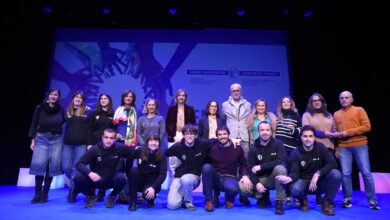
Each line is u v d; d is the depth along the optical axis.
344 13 4.80
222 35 5.46
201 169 2.87
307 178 2.70
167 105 5.20
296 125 3.28
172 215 2.40
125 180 2.71
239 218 2.32
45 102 3.12
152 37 5.43
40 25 5.10
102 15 5.03
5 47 4.90
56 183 4.27
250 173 2.79
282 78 5.33
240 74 5.32
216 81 5.29
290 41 5.38
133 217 2.32
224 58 5.38
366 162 2.86
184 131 2.79
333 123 3.19
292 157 2.74
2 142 4.81
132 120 3.30
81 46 5.37
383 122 4.57
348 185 2.90
